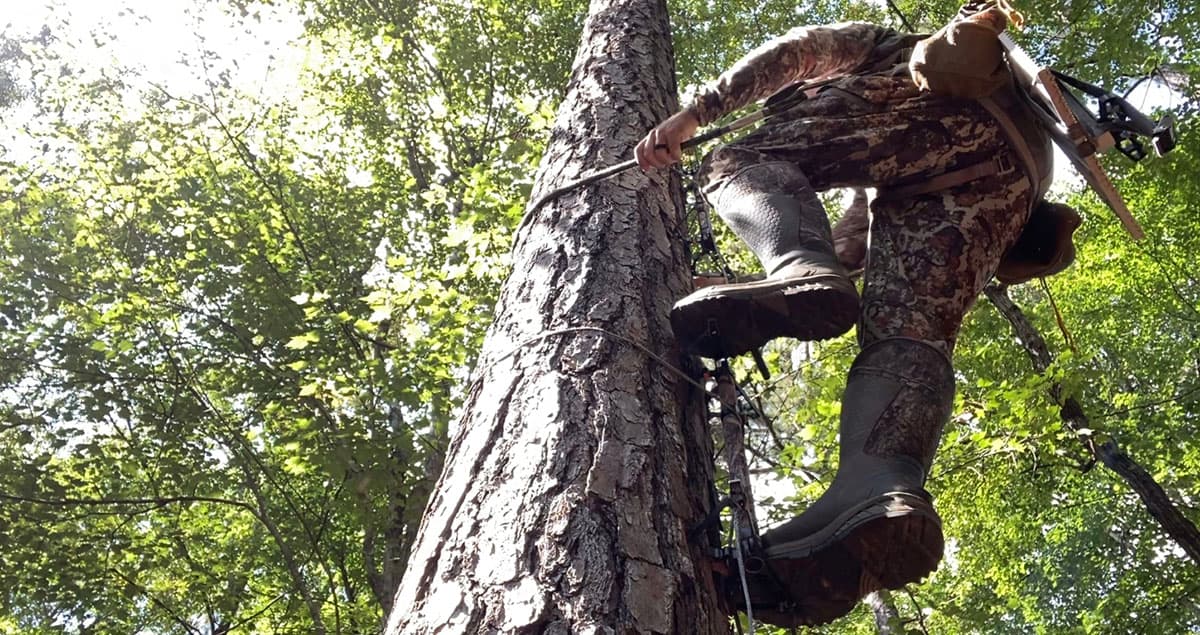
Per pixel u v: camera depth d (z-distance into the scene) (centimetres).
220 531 858
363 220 951
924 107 191
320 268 816
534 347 177
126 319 701
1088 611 1123
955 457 695
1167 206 891
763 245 179
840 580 153
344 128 1069
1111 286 1004
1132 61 721
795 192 185
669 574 135
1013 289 1049
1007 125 191
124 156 859
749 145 196
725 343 171
